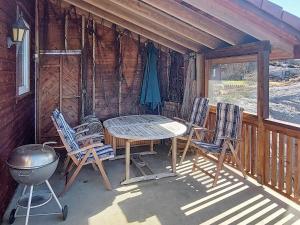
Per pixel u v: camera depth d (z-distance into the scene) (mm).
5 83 3037
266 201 3252
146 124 4555
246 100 4309
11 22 3365
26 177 2518
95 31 5719
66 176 3932
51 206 3141
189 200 3299
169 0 3727
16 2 3668
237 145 3943
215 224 2754
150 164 4684
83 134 4824
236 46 4234
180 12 3832
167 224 2760
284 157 3359
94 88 5789
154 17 4223
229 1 3229
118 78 5934
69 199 3328
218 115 4172
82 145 4145
